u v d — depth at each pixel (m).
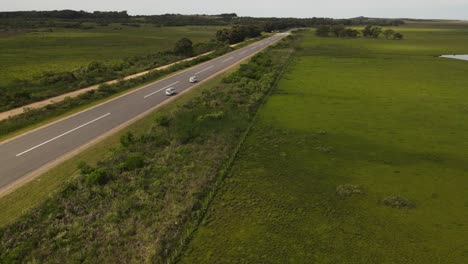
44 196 24.47
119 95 56.44
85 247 19.61
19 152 32.25
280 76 73.81
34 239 20.02
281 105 51.41
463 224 22.45
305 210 23.98
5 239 19.84
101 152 32.69
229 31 161.38
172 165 30.16
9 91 57.50
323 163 31.73
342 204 24.81
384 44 154.25
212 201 25.06
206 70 81.50
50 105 47.09
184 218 22.61
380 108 50.22
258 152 34.25
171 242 20.36
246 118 44.09
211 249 19.91
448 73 81.38
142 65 89.38
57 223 21.58
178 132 37.56
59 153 32.16
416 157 33.03
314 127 41.75
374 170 30.33
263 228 21.88
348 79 72.50
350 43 157.25
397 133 39.72
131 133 35.06
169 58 101.69
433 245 20.31
